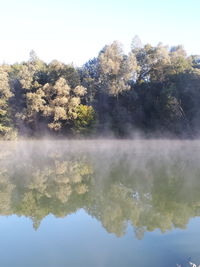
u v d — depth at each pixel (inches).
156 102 2135.8
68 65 2258.9
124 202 554.3
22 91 2202.3
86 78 2285.9
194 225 418.0
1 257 344.5
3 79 2108.8
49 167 960.3
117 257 332.5
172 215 467.8
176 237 376.5
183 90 2103.8
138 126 2212.1
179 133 2079.2
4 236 407.8
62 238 394.9
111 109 2257.6
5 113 2074.3
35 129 2139.5
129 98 2226.9
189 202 538.0
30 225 448.1
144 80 2423.7
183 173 821.9
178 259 320.2
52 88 2070.6
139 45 2445.9
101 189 658.2
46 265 323.9
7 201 573.3
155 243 362.3
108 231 412.5
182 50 2546.8
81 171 880.3
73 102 2033.7
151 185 685.3
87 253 346.9
